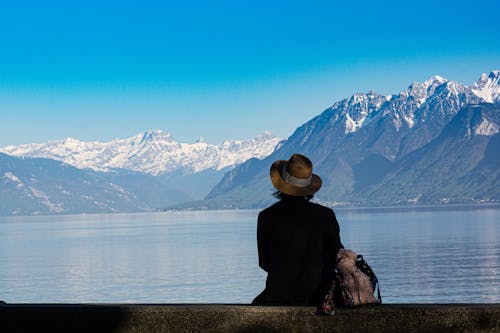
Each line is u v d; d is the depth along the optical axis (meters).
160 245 137.12
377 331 7.51
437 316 7.44
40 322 8.18
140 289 64.50
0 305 8.39
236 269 80.69
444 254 98.44
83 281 72.75
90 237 187.38
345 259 7.73
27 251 129.12
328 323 7.60
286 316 7.70
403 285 65.12
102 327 8.06
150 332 7.97
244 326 7.77
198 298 56.88
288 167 8.32
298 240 8.16
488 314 7.38
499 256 92.50
